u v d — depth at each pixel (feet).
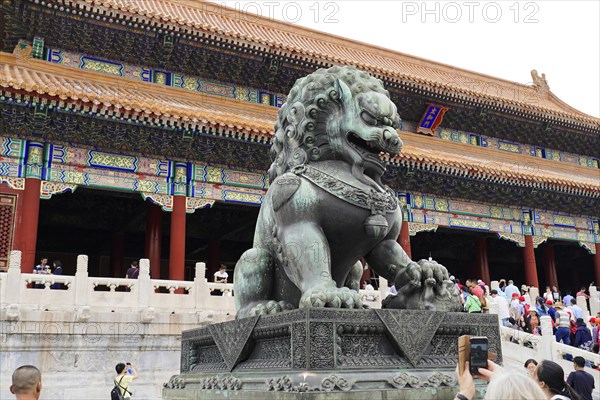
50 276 55.26
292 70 103.86
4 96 67.87
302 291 17.07
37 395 20.33
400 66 136.67
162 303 59.47
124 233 117.80
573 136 134.00
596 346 61.26
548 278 125.39
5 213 73.00
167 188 83.20
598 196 112.47
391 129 17.90
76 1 84.33
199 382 18.72
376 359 15.11
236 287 19.57
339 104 18.67
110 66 95.14
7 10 85.25
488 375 12.61
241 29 120.26
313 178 17.99
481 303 63.72
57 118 75.66
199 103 98.02
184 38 94.38
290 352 14.98
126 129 79.66
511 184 102.73
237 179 87.81
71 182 77.46
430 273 17.47
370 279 86.69
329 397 13.55
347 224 17.83
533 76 154.92
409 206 101.86
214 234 119.44
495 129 128.06
